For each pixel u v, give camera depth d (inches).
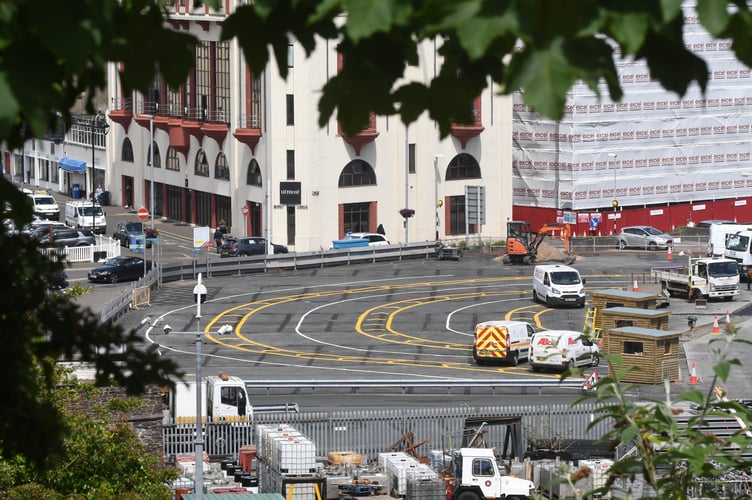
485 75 561.9
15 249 811.4
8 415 800.9
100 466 2989.7
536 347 6934.1
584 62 474.6
